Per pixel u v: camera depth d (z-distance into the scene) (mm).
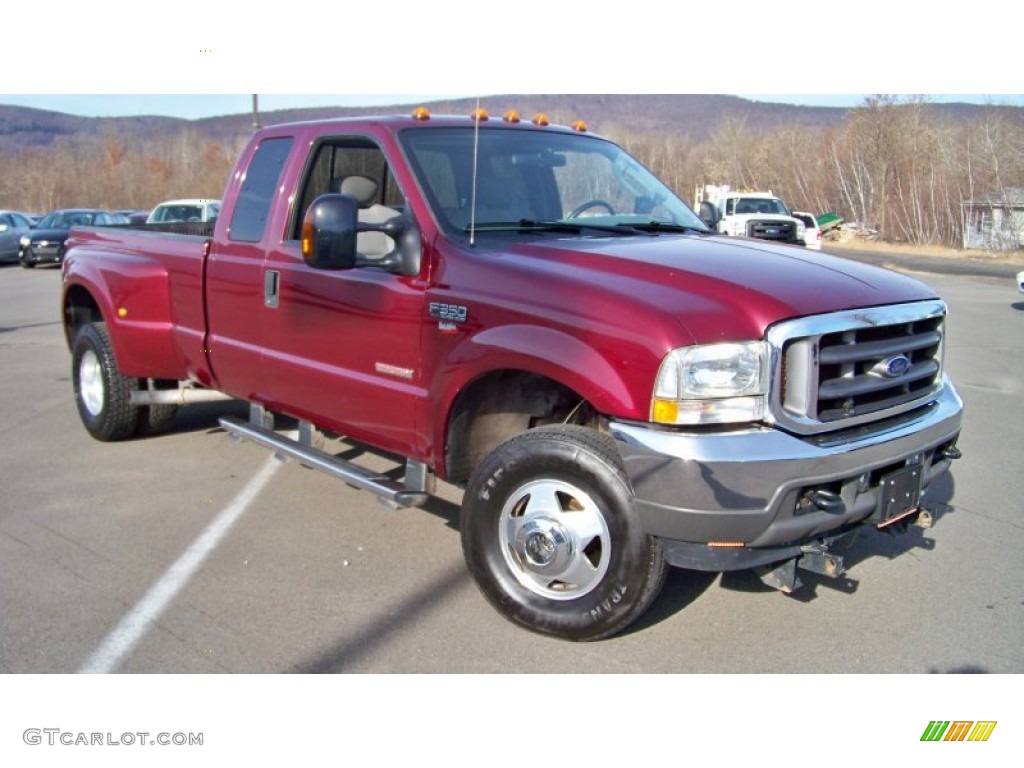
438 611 3957
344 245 3865
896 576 4312
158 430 6582
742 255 3895
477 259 3873
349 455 6031
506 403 4047
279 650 3631
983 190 45156
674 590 4168
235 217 5227
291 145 4938
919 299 3799
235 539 4727
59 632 3742
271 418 5277
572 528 3557
